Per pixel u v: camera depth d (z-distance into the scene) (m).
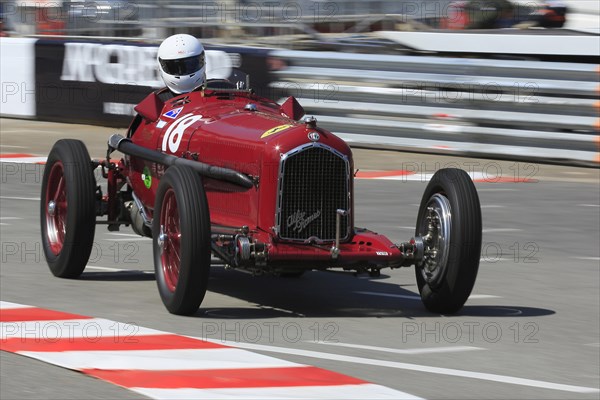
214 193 27.75
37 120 75.69
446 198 26.22
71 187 29.42
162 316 25.25
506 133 57.59
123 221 31.69
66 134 68.62
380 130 61.00
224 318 25.27
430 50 62.97
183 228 24.19
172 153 28.92
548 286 31.16
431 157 58.72
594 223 42.41
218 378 19.55
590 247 37.78
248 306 26.94
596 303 28.88
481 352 22.80
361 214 43.09
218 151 27.22
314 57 62.91
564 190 49.97
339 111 62.19
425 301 26.80
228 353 21.53
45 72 74.94
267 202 25.64
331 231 26.03
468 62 58.31
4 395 18.48
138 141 31.23
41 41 75.00
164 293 25.59
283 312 26.33
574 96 55.75
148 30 73.19
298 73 63.41
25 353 21.30
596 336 24.86
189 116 29.41
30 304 26.48
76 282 29.83
